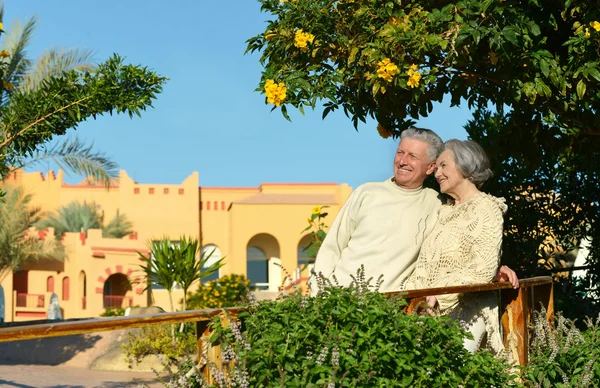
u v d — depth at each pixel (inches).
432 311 149.6
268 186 1905.8
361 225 184.5
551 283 198.7
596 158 292.8
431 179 255.8
